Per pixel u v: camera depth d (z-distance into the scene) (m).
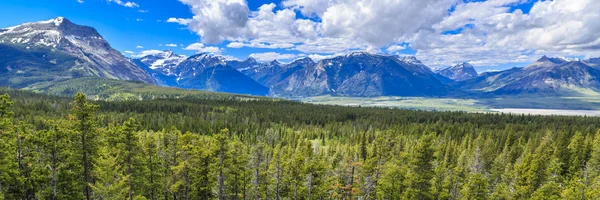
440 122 176.00
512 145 101.38
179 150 47.34
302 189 50.75
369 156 74.88
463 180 51.62
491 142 103.38
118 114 160.62
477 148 88.50
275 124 174.38
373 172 53.84
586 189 42.28
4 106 33.62
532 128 150.12
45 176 35.38
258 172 51.00
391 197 49.97
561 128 142.50
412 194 46.66
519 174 56.72
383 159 62.62
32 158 35.66
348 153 96.62
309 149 89.62
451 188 51.16
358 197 56.16
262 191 53.25
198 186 47.88
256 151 52.44
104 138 40.38
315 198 53.00
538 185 49.69
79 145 37.03
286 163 51.03
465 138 113.50
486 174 80.31
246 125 160.75
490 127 160.88
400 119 192.12
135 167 40.00
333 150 109.81
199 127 145.75
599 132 100.81
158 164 46.19
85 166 37.47
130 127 39.25
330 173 65.12
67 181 35.97
